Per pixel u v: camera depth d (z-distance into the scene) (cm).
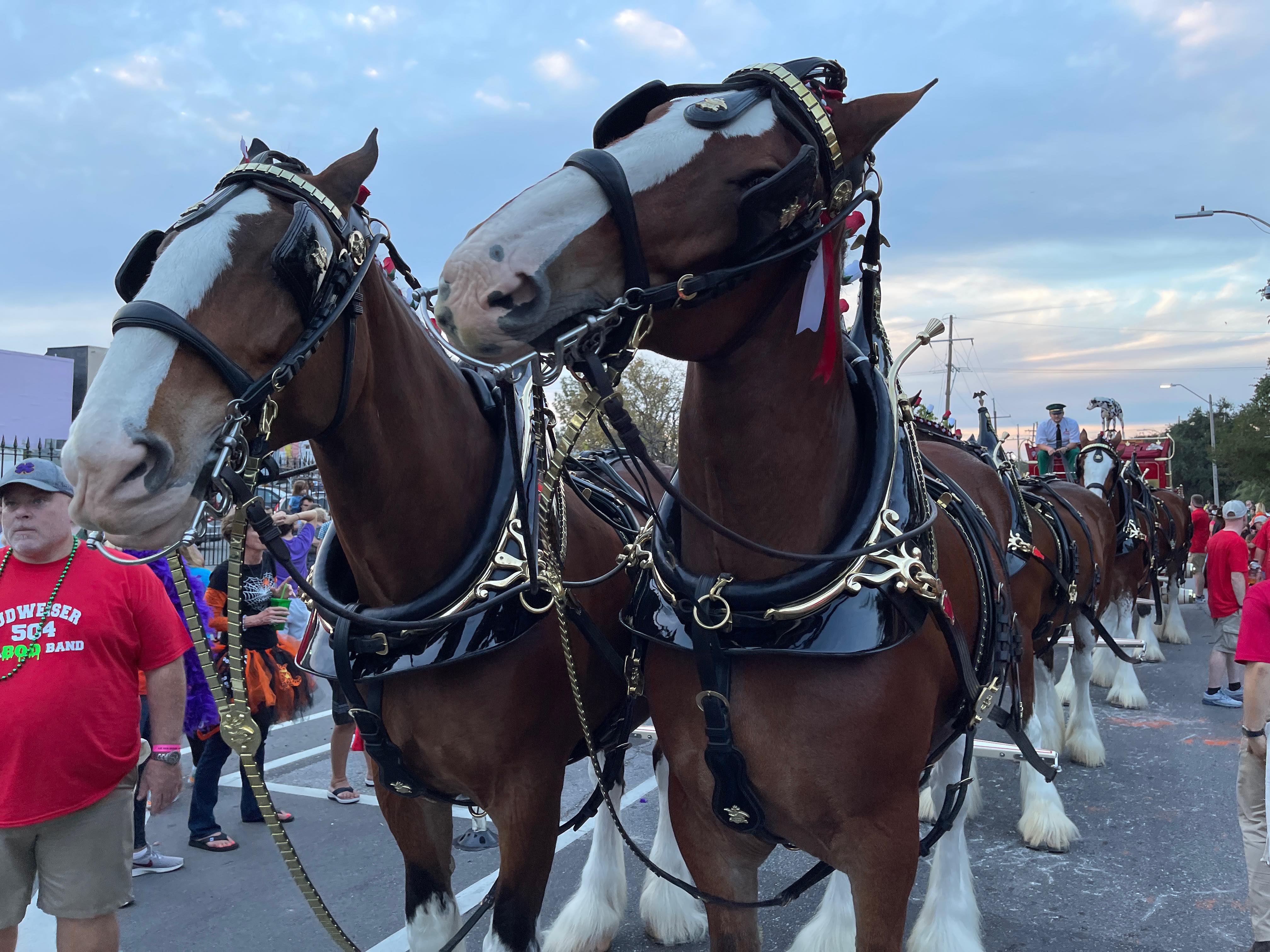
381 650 210
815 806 177
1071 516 488
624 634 261
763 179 146
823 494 178
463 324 135
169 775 306
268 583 502
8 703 266
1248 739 335
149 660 298
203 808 478
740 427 169
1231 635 766
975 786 483
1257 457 3703
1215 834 463
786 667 173
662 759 353
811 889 405
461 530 220
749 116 151
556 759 230
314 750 677
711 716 174
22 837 272
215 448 156
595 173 139
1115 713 746
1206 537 1664
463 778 219
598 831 350
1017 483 420
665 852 352
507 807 221
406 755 221
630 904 388
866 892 179
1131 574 827
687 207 142
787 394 168
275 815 180
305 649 240
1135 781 554
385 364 201
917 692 181
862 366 200
